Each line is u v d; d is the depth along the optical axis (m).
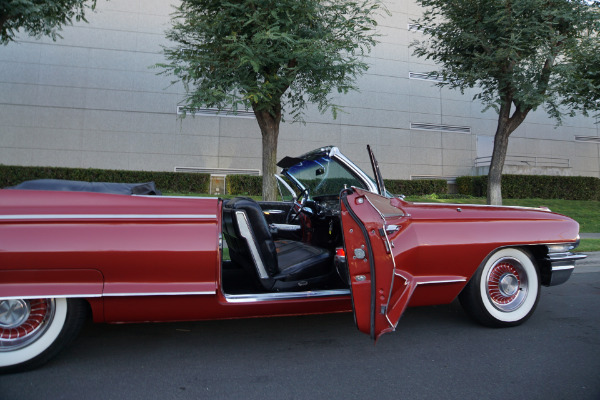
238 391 2.40
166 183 14.62
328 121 16.83
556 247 3.51
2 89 14.01
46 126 14.30
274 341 3.23
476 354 2.98
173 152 15.43
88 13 14.72
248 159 16.19
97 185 2.90
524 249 3.50
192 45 6.91
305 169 3.93
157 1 15.36
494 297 3.46
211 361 2.83
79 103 14.62
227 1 6.27
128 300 2.57
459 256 3.17
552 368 2.74
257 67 5.73
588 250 7.49
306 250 3.63
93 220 2.53
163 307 2.67
